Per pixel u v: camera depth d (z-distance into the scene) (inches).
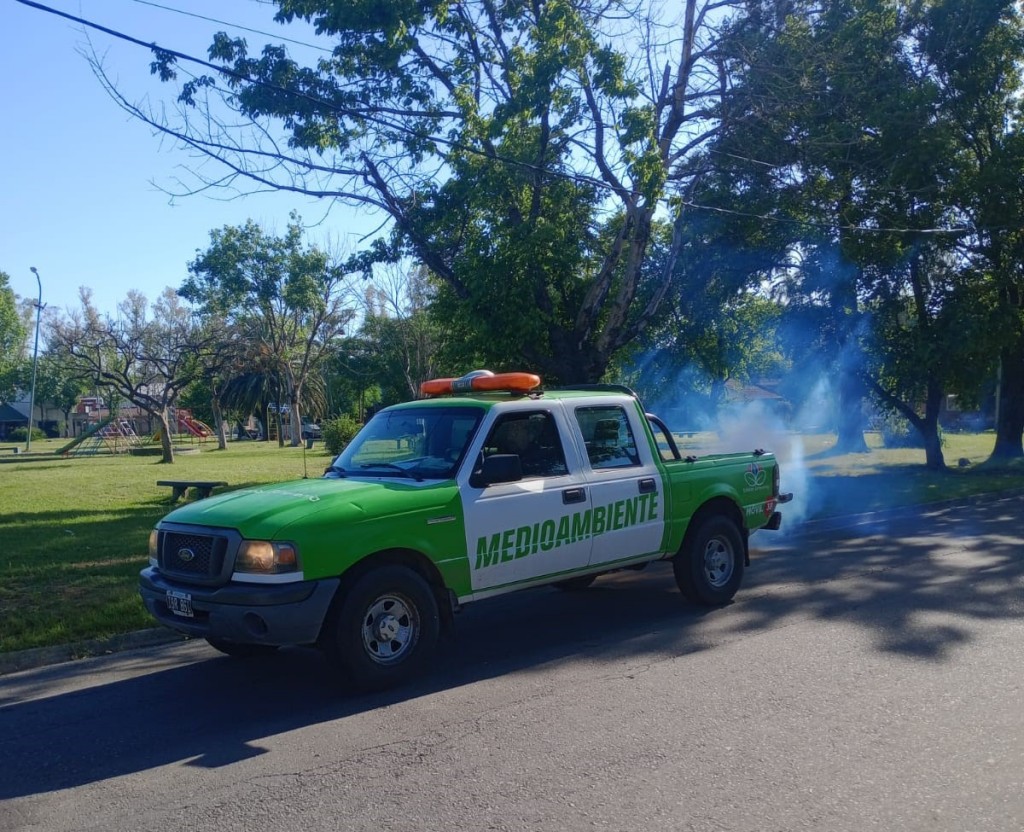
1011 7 816.9
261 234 1782.7
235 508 250.7
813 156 701.9
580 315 589.9
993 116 842.8
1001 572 397.7
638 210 571.2
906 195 781.3
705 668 265.9
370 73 567.5
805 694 239.6
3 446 2534.5
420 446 290.8
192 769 203.9
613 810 174.7
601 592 383.6
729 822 168.4
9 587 390.6
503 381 296.2
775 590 375.6
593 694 245.4
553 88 535.5
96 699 261.3
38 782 200.1
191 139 529.3
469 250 572.1
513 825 170.1
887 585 378.0
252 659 299.3
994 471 897.5
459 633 319.9
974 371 815.1
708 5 583.8
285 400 2529.5
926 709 225.9
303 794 187.5
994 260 843.4
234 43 535.8
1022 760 194.4
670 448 346.9
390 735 219.9
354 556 243.0
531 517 282.0
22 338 2999.5
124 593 371.6
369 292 1657.2
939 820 168.1
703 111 603.5
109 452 1980.8
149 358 1521.9
